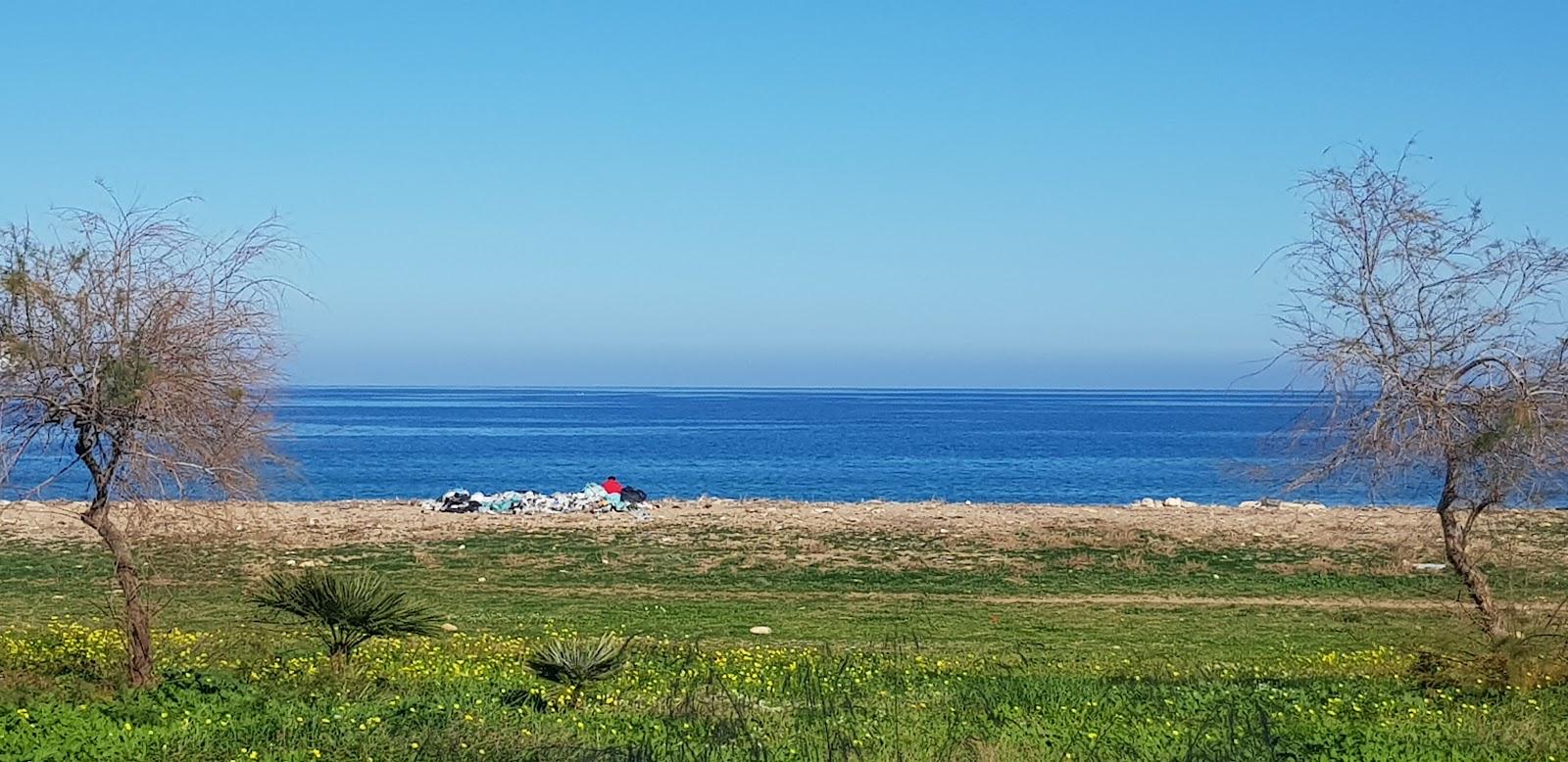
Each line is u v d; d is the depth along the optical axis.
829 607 24.66
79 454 13.09
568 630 21.11
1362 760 10.81
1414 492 15.45
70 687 13.40
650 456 96.31
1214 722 12.38
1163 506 44.25
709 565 30.16
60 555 29.50
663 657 17.53
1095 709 13.27
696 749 11.04
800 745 11.20
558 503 42.50
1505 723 12.31
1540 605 18.91
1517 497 14.54
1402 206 14.53
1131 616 23.64
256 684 14.09
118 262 12.91
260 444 13.74
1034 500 61.09
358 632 15.38
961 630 22.11
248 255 20.47
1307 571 29.05
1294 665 17.84
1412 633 21.50
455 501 42.00
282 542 32.62
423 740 11.06
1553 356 14.02
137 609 13.70
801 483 71.56
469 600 25.12
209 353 13.21
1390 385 14.37
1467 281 14.27
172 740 10.98
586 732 11.77
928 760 10.74
